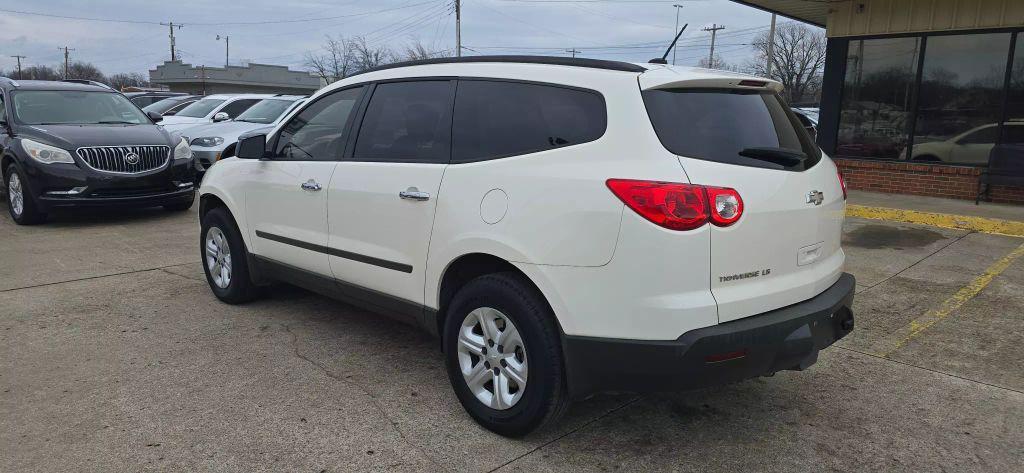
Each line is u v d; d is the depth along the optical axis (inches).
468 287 130.0
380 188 147.1
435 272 136.3
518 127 128.1
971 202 370.6
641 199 106.5
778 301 117.0
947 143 393.1
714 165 110.2
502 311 124.0
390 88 156.8
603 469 118.0
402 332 185.6
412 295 143.8
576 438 128.7
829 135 437.7
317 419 134.9
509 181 122.7
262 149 186.5
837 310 127.3
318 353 169.3
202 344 174.7
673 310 106.0
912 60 400.2
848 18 418.0
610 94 117.0
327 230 163.8
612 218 108.5
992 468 118.3
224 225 201.2
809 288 123.9
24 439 125.6
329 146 167.2
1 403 140.0
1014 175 351.6
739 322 110.4
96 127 342.6
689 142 111.6
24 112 348.2
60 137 322.0
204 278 238.8
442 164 136.6
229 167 199.8
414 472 116.6
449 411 139.2
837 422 135.0
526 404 121.6
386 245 147.9
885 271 242.8
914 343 175.9
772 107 130.0
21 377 152.9
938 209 344.2
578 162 115.7
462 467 118.3
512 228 120.3
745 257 111.1
